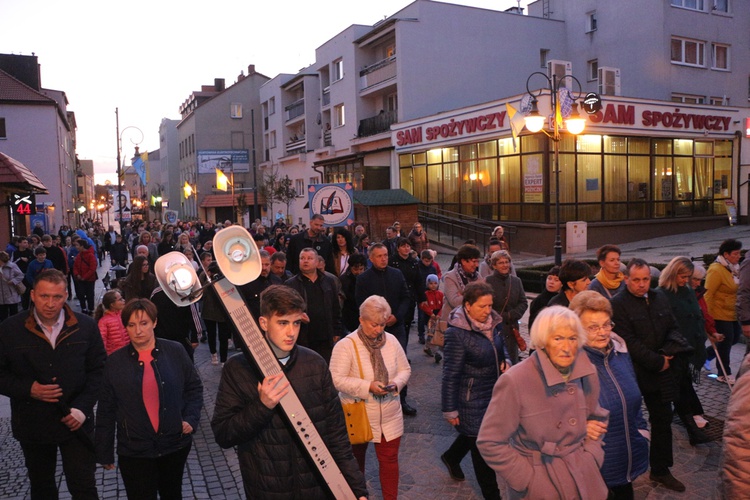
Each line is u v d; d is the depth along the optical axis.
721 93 30.83
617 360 3.79
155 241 19.22
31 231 27.52
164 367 3.98
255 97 56.94
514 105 22.58
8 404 7.69
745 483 2.42
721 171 26.67
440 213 27.47
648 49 29.05
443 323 6.41
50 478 4.18
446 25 31.14
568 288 5.09
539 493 2.91
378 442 4.38
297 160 43.81
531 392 2.97
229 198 53.62
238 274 2.61
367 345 4.46
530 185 22.78
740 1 31.36
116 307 6.53
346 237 9.12
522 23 32.78
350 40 34.97
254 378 2.98
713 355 7.99
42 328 4.04
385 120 32.06
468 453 5.66
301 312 2.98
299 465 2.98
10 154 36.22
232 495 4.96
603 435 3.31
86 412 4.10
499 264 6.20
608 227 23.33
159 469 4.04
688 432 5.56
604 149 23.20
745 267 5.98
